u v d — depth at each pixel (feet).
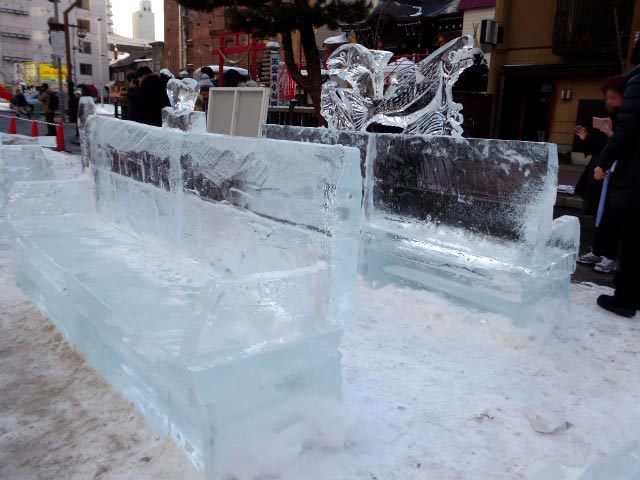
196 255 9.52
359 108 17.01
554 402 7.79
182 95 15.43
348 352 9.16
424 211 11.93
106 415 7.00
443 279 11.05
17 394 7.46
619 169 10.80
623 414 7.60
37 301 10.48
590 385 8.38
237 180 8.36
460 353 9.32
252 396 5.84
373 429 6.88
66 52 78.18
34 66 182.29
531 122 45.88
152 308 7.23
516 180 9.98
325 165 6.55
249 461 5.84
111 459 6.13
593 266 16.06
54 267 9.27
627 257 11.07
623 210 10.69
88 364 8.31
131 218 11.56
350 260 6.58
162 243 10.55
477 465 6.30
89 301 7.89
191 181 9.59
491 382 8.31
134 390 7.02
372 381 8.17
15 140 23.52
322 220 6.56
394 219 12.63
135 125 11.04
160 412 6.46
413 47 53.98
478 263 10.32
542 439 6.89
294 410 6.26
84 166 13.38
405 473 6.08
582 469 5.41
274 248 7.51
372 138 12.78
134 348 6.63
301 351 6.20
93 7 234.38
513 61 44.50
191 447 5.92
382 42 53.52
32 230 11.41
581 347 9.75
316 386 6.44
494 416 7.36
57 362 8.42
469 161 10.78
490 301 10.12
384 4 51.06
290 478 5.89
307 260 6.82
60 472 5.92
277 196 7.43
